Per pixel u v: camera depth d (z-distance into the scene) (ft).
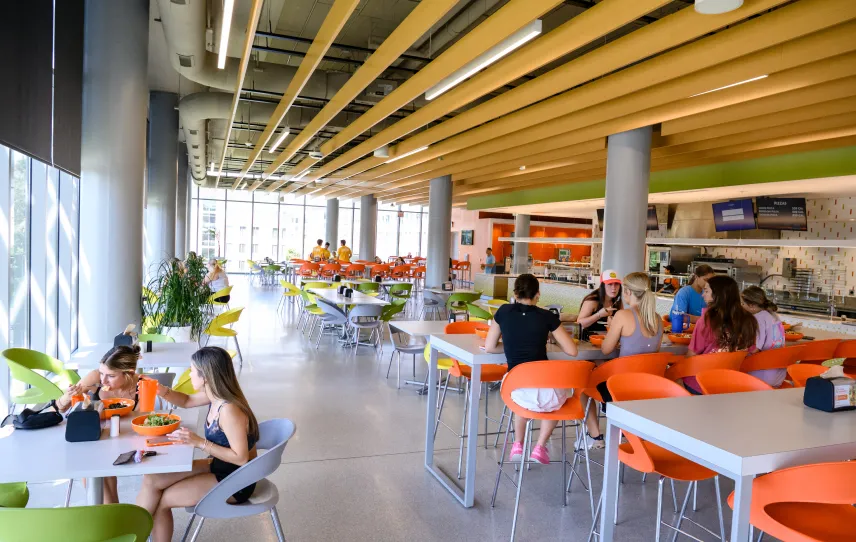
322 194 69.56
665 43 13.66
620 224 21.84
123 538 5.59
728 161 25.94
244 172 50.16
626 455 8.41
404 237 90.43
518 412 10.16
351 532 9.57
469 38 15.60
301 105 35.35
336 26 14.97
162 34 26.61
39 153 15.11
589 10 13.50
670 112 19.13
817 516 6.69
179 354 12.94
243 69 19.06
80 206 19.16
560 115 21.06
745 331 11.86
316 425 15.08
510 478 12.03
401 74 33.35
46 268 19.95
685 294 17.15
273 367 21.66
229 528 9.55
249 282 63.21
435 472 12.11
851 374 14.14
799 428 6.79
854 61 13.73
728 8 11.01
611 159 22.29
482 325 13.87
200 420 14.69
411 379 20.38
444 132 27.84
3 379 15.28
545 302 40.75
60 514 5.10
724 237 36.19
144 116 20.13
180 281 22.38
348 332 28.37
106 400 8.57
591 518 10.38
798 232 32.32
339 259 57.06
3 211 15.06
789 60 13.75
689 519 10.34
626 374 9.11
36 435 7.49
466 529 9.82
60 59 16.84
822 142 21.71
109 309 19.20
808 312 27.17
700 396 8.30
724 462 5.87
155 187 37.91
